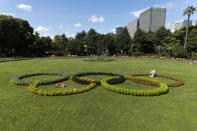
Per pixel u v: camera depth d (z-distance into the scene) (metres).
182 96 6.11
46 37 43.91
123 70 13.45
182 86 7.79
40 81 7.53
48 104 4.99
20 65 16.61
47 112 4.37
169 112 4.54
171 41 40.62
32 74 10.09
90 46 50.12
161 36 48.06
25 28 34.72
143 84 8.09
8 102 5.11
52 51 45.47
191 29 37.53
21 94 5.99
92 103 5.16
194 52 32.56
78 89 6.43
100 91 6.59
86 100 5.44
